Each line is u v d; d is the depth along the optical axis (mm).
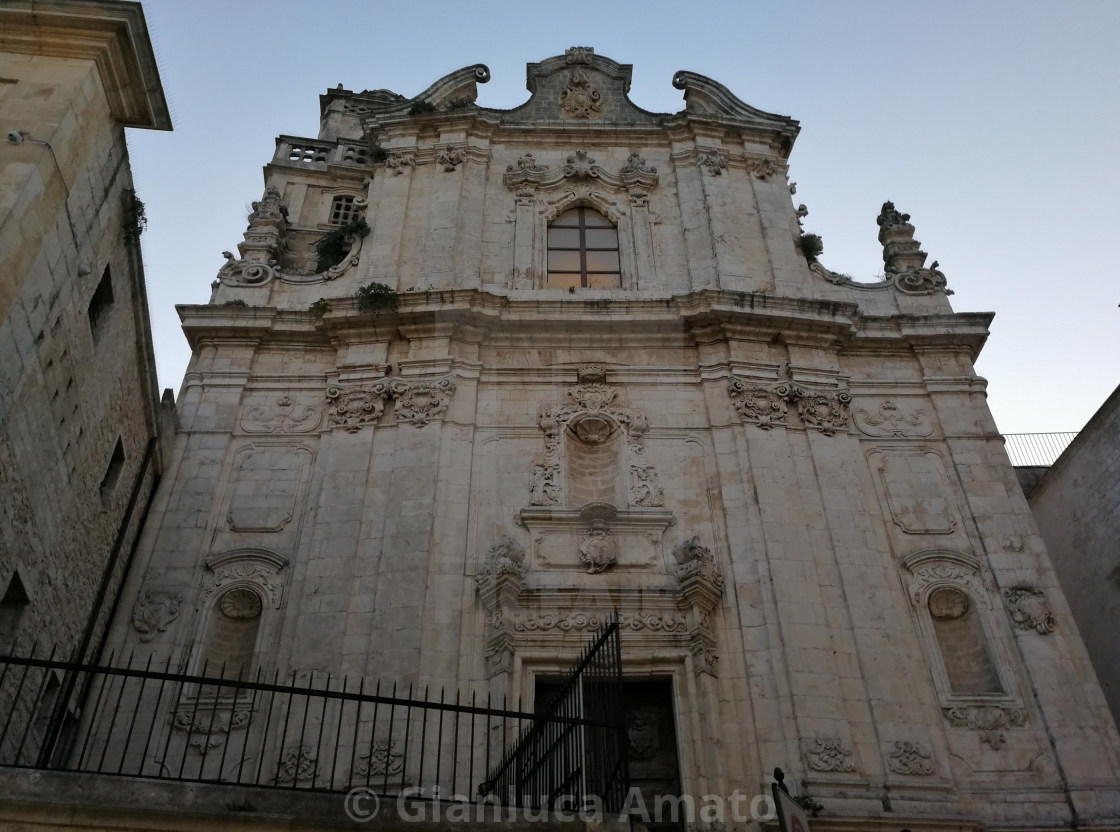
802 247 24156
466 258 23078
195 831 9648
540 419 20359
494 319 21578
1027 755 16719
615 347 21766
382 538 18422
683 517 19219
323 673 16812
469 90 26828
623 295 22750
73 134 13289
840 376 21578
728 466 19828
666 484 19656
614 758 11477
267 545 18734
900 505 19828
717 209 24250
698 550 18156
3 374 11648
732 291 22047
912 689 17266
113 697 16484
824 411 20781
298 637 17250
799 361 21609
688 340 21844
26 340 12180
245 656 17734
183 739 16219
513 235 23906
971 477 20219
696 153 25516
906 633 18031
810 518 19172
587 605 17656
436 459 19391
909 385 21750
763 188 25094
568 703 13250
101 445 15531
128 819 9578
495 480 19547
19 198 11953
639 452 20062
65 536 14523
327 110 35344
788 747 16266
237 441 20141
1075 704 17172
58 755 15531
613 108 27062
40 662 10336
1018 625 18094
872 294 23500
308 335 21656
